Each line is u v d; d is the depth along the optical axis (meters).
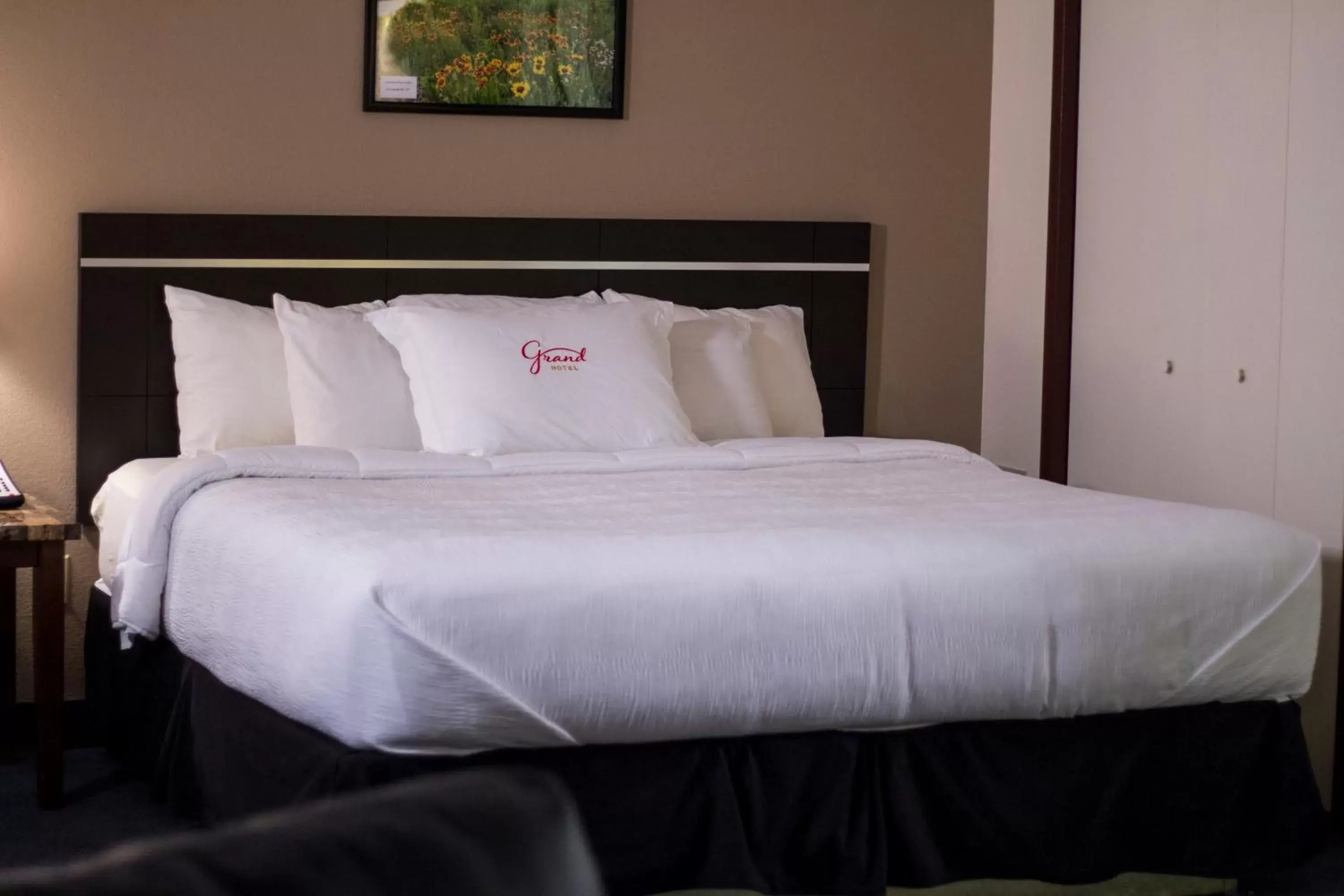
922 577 2.30
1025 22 4.35
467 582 2.07
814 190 4.34
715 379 3.88
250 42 3.84
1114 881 2.53
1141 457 3.95
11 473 3.71
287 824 0.59
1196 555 2.49
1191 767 2.54
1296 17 3.36
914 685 2.27
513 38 4.03
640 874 2.19
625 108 4.15
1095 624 2.39
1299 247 3.36
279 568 2.32
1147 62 3.91
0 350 3.68
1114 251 4.05
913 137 4.42
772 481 3.17
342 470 3.06
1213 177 3.66
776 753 2.27
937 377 4.51
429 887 0.60
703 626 2.16
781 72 4.28
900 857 2.34
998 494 2.98
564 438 3.43
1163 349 3.86
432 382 3.47
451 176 4.02
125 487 3.37
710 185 4.24
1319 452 3.30
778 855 2.26
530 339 3.51
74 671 3.71
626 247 4.12
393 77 3.94
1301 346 3.36
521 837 0.63
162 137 3.78
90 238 3.69
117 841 2.86
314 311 3.64
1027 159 4.35
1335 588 3.13
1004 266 4.46
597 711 2.11
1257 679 2.54
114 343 3.72
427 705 2.02
